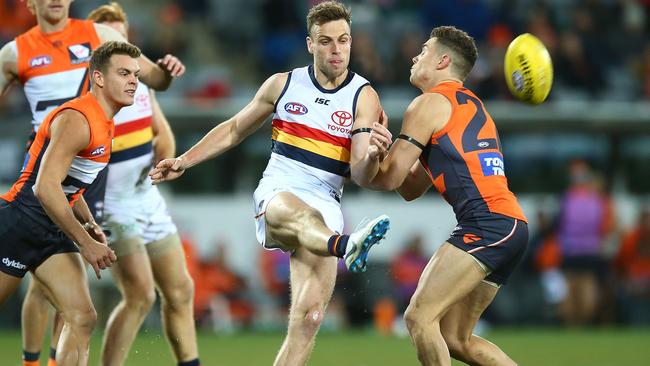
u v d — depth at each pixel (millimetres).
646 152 62656
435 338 24500
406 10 79438
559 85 71000
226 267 57312
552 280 59125
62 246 25859
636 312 59688
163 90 30641
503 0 77062
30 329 29984
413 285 56781
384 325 56906
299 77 26453
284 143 26469
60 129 24688
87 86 29359
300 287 25781
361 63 67062
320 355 43688
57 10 28891
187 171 60156
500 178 25500
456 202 25422
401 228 60906
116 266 29531
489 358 25984
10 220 25547
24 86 29438
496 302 59844
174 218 59938
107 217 29391
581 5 78688
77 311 25547
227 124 27234
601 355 43625
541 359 42031
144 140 30297
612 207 58969
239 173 60438
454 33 26453
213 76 73312
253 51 79438
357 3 79125
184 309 30781
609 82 73625
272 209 25594
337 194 26797
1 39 70188
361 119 26062
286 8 76750
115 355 29312
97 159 25594
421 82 26641
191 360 30828
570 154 62531
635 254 59406
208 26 80750
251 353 44094
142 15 78250
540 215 59375
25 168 25844
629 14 78875
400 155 25000
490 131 25812
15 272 25797
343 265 58062
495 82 66438
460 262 24719
